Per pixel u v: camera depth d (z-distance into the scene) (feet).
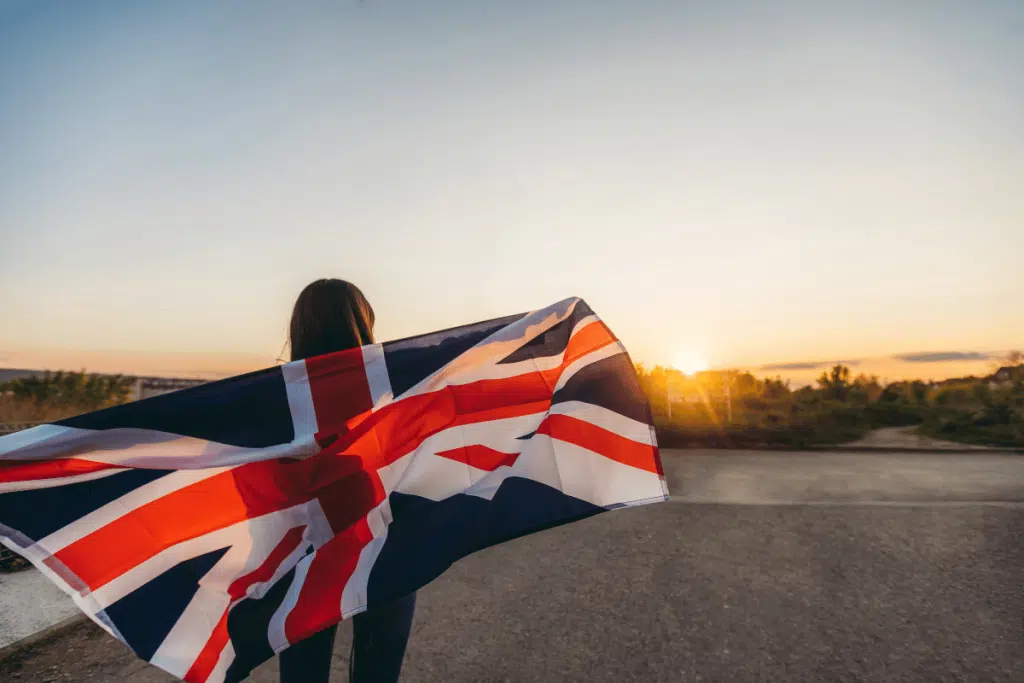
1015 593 12.52
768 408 67.82
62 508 5.34
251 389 5.61
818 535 17.19
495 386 6.21
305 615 5.20
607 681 9.37
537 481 6.07
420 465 5.83
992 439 44.93
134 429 5.41
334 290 6.13
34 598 12.94
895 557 15.06
